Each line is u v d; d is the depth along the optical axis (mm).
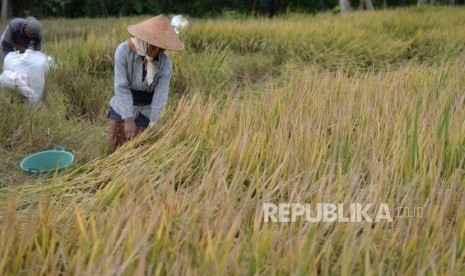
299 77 6371
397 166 3598
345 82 5797
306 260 2547
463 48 10172
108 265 2422
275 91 5734
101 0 20844
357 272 2674
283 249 2723
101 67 7734
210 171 3529
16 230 2779
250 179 3631
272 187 3352
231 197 3164
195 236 2721
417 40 10570
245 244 2686
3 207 3432
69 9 22578
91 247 2705
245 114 4629
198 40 10016
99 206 3191
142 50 4277
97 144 5324
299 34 10141
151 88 4625
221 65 7922
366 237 2693
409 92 5277
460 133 4125
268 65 9125
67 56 7578
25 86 6129
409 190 3217
